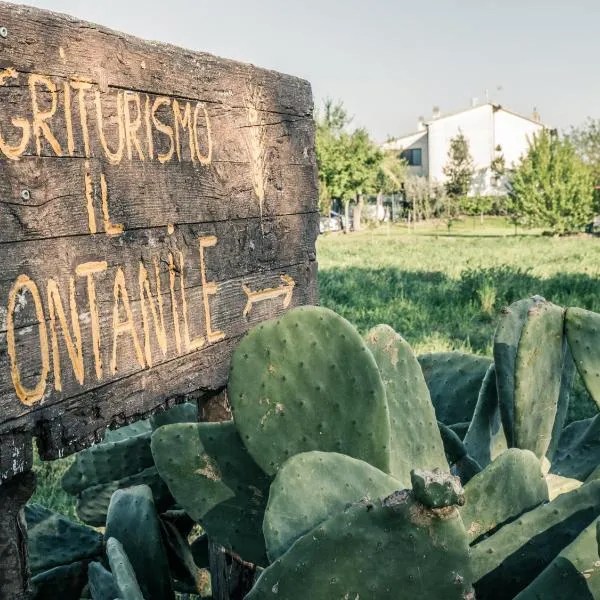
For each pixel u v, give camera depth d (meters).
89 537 2.81
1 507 1.65
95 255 1.81
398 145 57.56
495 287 13.02
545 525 1.97
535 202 35.25
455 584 1.69
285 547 1.80
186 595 3.18
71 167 1.74
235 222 2.32
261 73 2.44
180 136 2.10
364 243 32.75
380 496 1.93
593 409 5.78
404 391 2.50
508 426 2.74
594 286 13.59
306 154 2.70
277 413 2.23
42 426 1.68
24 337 1.62
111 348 1.85
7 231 1.59
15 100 1.61
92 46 1.80
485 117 54.66
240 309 2.35
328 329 2.22
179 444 2.34
